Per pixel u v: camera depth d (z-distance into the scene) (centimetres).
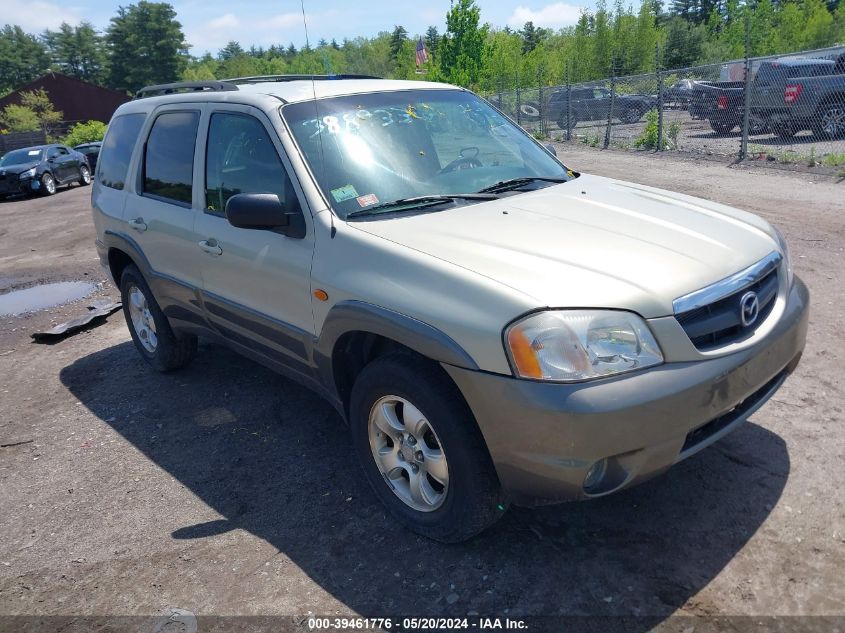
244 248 364
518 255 276
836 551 272
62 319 730
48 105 5875
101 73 10650
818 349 448
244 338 396
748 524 293
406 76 3934
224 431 429
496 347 249
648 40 3638
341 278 305
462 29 2794
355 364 335
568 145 1848
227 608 279
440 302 267
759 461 334
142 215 461
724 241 300
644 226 307
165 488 373
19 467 413
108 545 328
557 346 242
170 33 8706
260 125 364
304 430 420
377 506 336
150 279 466
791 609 248
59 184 2181
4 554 330
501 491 276
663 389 245
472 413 263
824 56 1438
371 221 320
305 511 338
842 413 369
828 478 316
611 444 241
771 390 301
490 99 2458
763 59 1220
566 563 282
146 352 530
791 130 1424
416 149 371
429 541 304
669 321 253
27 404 505
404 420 296
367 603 273
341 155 348
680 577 269
